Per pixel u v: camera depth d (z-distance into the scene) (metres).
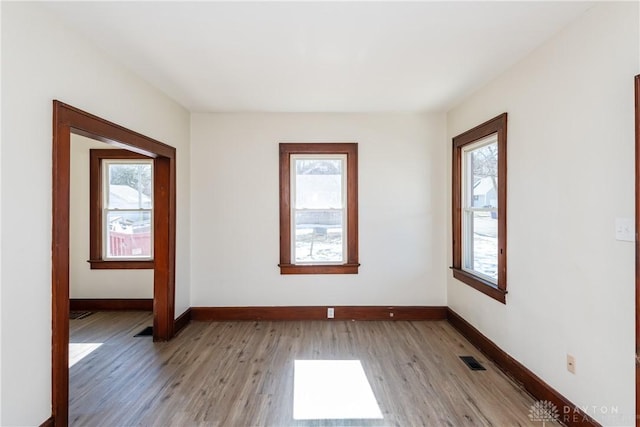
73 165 4.17
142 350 2.99
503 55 2.33
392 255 3.82
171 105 3.29
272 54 2.32
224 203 3.79
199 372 2.59
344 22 1.92
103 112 2.26
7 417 1.56
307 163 3.87
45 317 1.76
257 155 3.78
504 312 2.62
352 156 3.78
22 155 1.62
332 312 3.81
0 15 1.52
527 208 2.33
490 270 3.03
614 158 1.65
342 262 3.86
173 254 3.32
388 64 2.48
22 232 1.63
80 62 2.03
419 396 2.26
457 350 2.99
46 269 1.77
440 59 2.39
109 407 2.13
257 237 3.80
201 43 2.16
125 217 4.27
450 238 3.77
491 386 2.38
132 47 2.21
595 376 1.77
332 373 2.57
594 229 1.77
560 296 2.02
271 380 2.47
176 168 3.41
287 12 1.81
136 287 4.21
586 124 1.81
